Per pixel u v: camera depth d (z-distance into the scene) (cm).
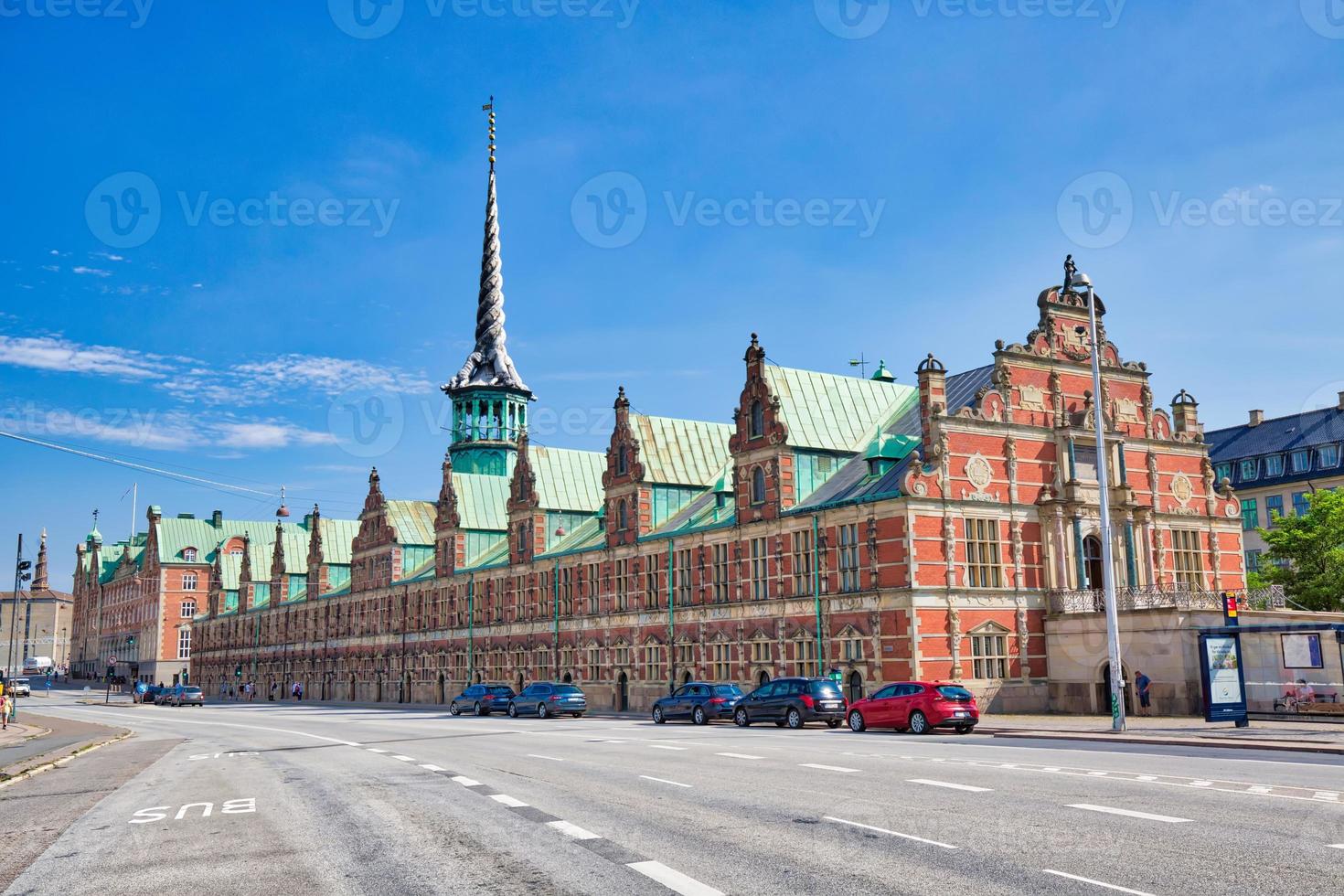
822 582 5228
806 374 5997
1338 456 7944
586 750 3005
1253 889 1083
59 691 15600
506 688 6284
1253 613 4609
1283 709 4191
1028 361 5356
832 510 5203
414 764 2692
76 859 1439
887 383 6347
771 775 2139
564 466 8050
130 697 13175
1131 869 1172
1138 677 4631
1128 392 5741
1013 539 5131
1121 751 2675
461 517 8825
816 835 1423
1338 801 1634
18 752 3591
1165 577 5662
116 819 1834
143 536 18300
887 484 5066
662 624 6297
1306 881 1111
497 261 11006
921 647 4738
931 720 3516
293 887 1207
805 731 3903
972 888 1103
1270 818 1479
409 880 1222
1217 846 1292
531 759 2734
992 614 4972
